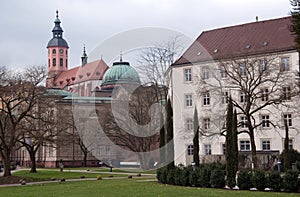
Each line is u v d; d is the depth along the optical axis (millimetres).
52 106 48438
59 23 157875
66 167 78438
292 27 22328
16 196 24000
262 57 49188
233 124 26406
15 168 75812
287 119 53281
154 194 22047
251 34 61000
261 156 44344
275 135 53875
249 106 42062
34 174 51781
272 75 49906
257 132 54906
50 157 84500
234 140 26156
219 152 55375
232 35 62750
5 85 43188
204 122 27625
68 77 119000
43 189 29391
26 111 44281
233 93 53281
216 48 61469
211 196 20734
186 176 27938
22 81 44062
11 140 44094
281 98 42281
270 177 24234
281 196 20672
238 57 47062
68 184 34312
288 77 46312
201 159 51906
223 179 26344
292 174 23812
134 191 24234
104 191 25031
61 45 156000
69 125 51469
